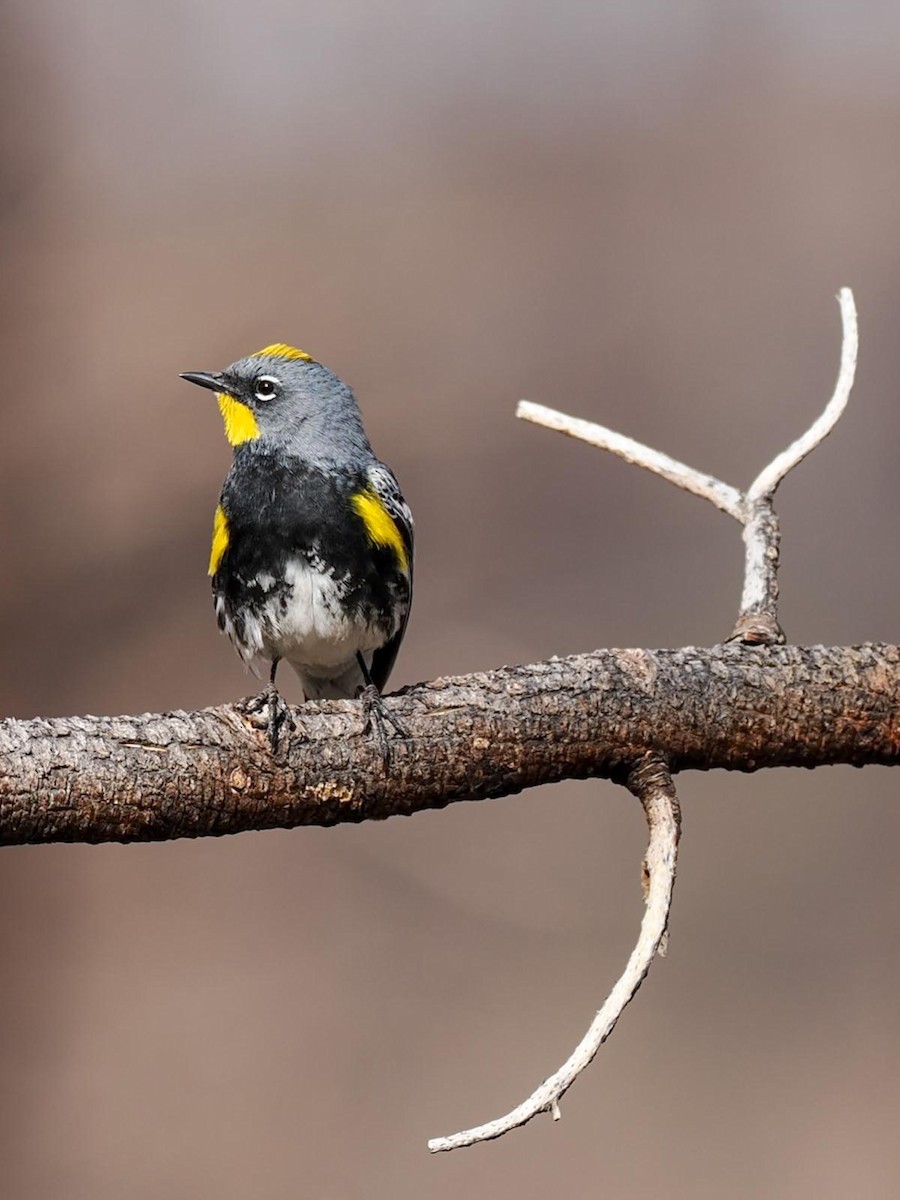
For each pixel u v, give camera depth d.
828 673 5.98
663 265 17.19
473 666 14.93
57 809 5.19
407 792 5.59
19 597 13.96
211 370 15.33
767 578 6.20
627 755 5.77
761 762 5.96
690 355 16.69
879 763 6.11
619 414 16.34
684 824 14.99
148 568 14.41
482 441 16.06
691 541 15.82
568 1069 4.68
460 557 15.63
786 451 6.42
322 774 5.47
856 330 6.46
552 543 15.75
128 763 5.26
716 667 5.92
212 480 14.70
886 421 16.41
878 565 15.82
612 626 15.30
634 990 4.86
